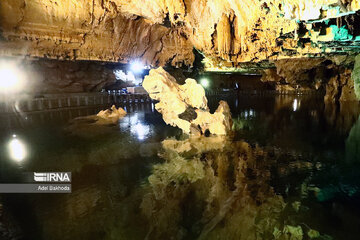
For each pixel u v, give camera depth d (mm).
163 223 3783
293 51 10156
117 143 8164
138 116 13773
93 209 4180
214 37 11211
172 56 16047
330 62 15195
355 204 4113
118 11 11805
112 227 3680
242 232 3514
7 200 4477
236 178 5289
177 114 8781
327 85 18547
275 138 8398
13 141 8438
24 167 6059
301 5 5754
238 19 9570
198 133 9062
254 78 33031
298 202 4215
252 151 7047
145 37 14953
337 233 3385
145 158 6684
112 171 5820
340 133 8789
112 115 13727
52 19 11047
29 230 3580
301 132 9148
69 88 18016
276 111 14625
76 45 13039
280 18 7633
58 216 3963
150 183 5172
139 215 3996
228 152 7039
